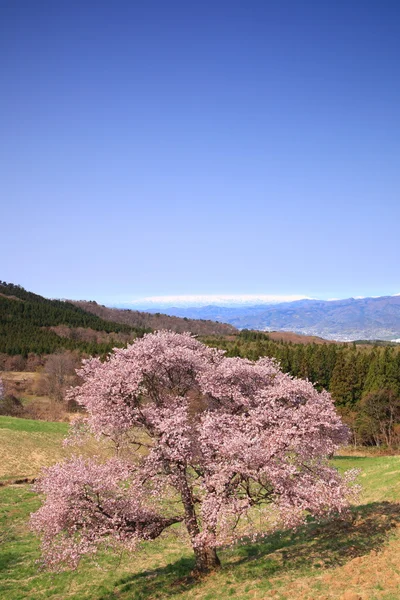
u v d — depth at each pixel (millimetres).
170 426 18188
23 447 45094
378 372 82750
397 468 32969
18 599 19938
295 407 19500
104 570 22172
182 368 20297
